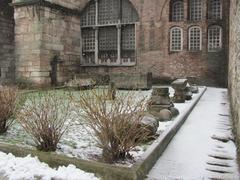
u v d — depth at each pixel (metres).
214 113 9.87
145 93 14.68
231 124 8.16
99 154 5.27
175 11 22.39
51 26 20.16
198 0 21.78
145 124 5.84
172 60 22.14
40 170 4.63
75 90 15.63
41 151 5.11
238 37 6.87
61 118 6.28
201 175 4.55
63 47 21.50
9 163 4.89
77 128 7.10
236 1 7.77
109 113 4.93
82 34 24.80
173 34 22.23
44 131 5.38
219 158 5.36
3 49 22.59
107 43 24.41
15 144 5.88
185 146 6.05
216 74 21.11
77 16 23.39
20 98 7.96
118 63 23.73
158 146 5.40
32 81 19.33
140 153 5.31
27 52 19.52
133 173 4.13
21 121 6.24
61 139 6.27
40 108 6.06
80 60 24.02
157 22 22.42
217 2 21.38
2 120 6.82
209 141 6.42
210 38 21.42
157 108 8.58
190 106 10.54
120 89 17.66
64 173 4.45
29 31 19.39
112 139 4.85
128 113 4.95
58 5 20.75
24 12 19.47
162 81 22.39
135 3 23.06
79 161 4.57
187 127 7.77
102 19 24.31
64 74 21.56
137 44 23.11
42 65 19.31
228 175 4.55
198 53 21.53
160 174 4.58
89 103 5.34
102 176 4.32
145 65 22.89
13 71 23.33
